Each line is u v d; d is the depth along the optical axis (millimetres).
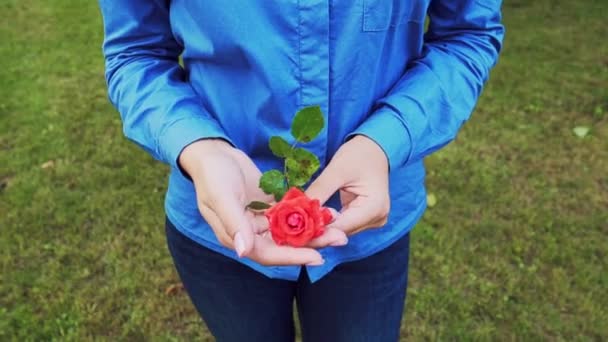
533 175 3289
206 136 1056
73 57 4441
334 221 975
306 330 1501
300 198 903
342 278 1370
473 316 2559
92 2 5297
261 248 896
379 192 1026
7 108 3844
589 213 3045
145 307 2617
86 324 2543
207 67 1155
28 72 4246
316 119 986
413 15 1160
